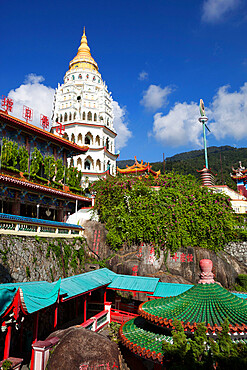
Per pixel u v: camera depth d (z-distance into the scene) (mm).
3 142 28406
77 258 27234
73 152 41094
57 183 35344
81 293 17578
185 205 29562
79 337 12414
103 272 23578
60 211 35594
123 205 30875
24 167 30156
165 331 11234
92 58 68875
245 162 142625
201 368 7645
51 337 13555
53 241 23672
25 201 29484
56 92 62875
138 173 65688
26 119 33406
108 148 62312
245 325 9109
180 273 26359
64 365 11414
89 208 35250
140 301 27422
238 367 7199
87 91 61594
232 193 41188
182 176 34344
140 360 13875
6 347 12531
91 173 55125
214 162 155375
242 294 18578
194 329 9578
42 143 35656
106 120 61875
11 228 19188
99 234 29547
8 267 17344
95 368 11320
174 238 27375
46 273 21062
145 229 28078
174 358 8477
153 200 29609
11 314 12016
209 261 12531
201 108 44031
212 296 11234
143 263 27188
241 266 28750
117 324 21625
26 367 14539
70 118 58969
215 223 28531
